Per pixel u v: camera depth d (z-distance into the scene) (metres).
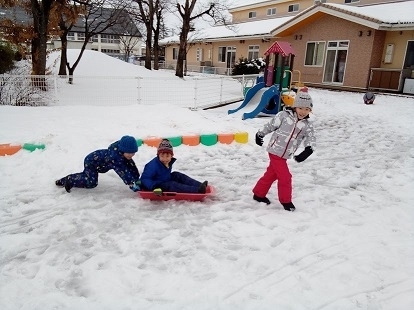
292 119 3.67
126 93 13.23
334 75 18.91
